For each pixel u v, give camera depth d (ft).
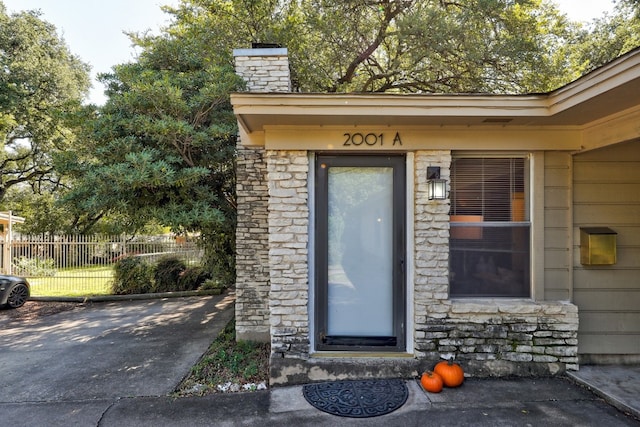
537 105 11.68
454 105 11.74
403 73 36.17
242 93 11.53
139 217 18.79
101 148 18.21
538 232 13.39
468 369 12.98
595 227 13.53
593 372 12.88
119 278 32.30
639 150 13.67
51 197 64.39
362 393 11.88
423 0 33.27
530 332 13.04
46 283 35.58
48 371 14.47
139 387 12.87
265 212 18.29
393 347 13.52
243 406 11.31
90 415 10.88
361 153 13.55
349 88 35.94
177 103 18.37
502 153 13.56
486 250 13.60
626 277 13.56
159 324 22.34
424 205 13.19
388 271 13.70
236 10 32.45
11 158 59.67
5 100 49.42
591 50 37.52
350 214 13.74
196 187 19.19
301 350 13.06
